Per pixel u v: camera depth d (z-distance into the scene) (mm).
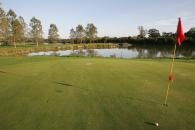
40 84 9961
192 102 7277
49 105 6914
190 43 79000
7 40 64250
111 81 10609
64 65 16859
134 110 6465
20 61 19953
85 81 10609
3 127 5266
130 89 9031
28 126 5312
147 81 10641
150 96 7992
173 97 7879
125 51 57219
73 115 6047
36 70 14242
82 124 5438
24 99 7582
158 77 11688
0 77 11750
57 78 11406
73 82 10367
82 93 8367
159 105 6953
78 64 17516
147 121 5637
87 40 119938
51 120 5691
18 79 11164
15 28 60250
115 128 5215
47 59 22078
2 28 51812
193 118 5855
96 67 15680
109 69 14648
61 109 6535
